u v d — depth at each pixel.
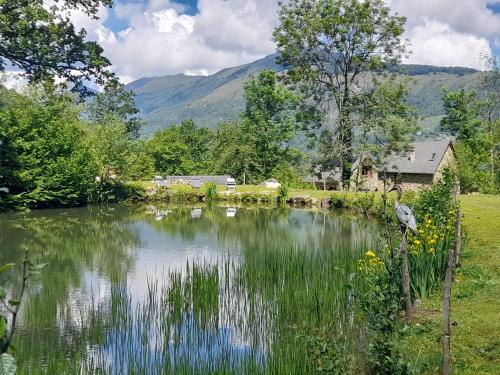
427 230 14.84
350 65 57.94
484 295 12.41
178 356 11.41
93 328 13.52
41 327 13.73
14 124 43.88
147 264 22.81
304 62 59.09
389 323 9.05
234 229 35.12
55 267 22.12
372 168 66.50
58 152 47.00
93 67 37.69
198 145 110.44
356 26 56.28
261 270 17.97
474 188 52.31
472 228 23.08
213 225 37.50
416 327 10.36
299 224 37.91
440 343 9.73
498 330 10.05
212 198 59.88
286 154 83.38
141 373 10.32
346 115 57.19
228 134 85.94
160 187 60.00
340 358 8.71
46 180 45.03
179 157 98.75
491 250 17.56
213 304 15.19
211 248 27.00
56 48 36.28
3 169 41.22
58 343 12.58
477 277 14.07
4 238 30.48
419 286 12.73
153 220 40.66
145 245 28.16
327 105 60.25
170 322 14.00
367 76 58.78
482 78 75.06
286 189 56.12
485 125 75.12
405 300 11.22
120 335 13.05
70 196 47.56
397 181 12.97
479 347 9.39
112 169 56.44
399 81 57.69
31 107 45.94
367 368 8.85
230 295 16.34
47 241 29.55
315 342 8.95
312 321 12.77
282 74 60.72
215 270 17.42
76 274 20.64
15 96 47.41
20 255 25.02
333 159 58.84
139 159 79.25
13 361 3.70
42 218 40.47
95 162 50.81
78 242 29.23
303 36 57.19
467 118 76.88
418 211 17.70
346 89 58.47
